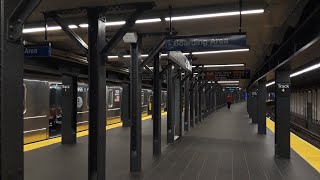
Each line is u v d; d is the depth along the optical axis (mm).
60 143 10836
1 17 2229
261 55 11148
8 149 2275
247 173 6633
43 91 11617
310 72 16734
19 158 2385
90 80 4863
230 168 7094
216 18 5965
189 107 16062
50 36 7895
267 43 8531
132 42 6598
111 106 18062
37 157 8406
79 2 4883
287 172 6723
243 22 6250
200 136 12758
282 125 8359
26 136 10680
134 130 6754
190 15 5574
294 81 24094
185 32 7328
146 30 6863
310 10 4586
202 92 24031
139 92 6809
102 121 4934
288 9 5180
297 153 8898
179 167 7168
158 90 8641
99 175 4855
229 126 17312
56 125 14211
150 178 6211
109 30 7000
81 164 7574
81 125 14547
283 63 7379
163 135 12945
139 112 6801
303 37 5141
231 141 11367
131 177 6266
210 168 7086
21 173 2402
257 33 7316
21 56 2418
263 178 6242
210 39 5691
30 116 10898
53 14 5098
